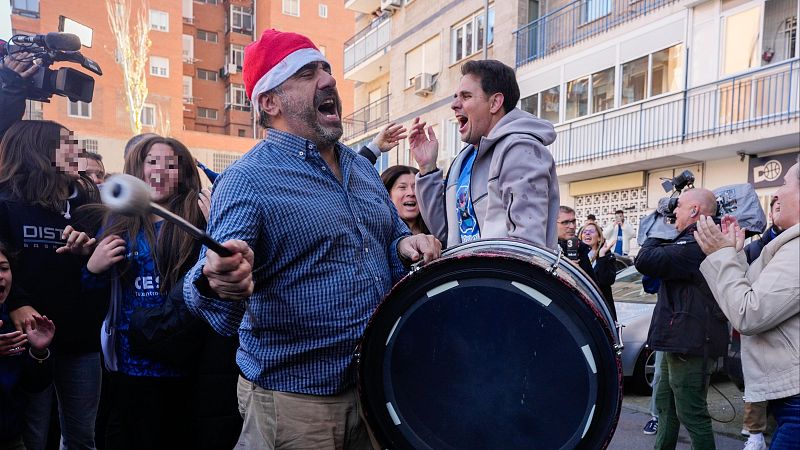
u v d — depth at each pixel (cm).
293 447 174
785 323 214
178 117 3278
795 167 228
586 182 1573
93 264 258
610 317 160
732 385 602
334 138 188
